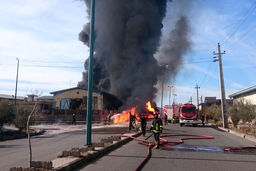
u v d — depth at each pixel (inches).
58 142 563.2
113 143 478.6
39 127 1136.8
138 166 302.8
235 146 512.7
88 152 365.4
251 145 535.5
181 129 1032.8
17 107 867.4
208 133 846.5
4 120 801.6
